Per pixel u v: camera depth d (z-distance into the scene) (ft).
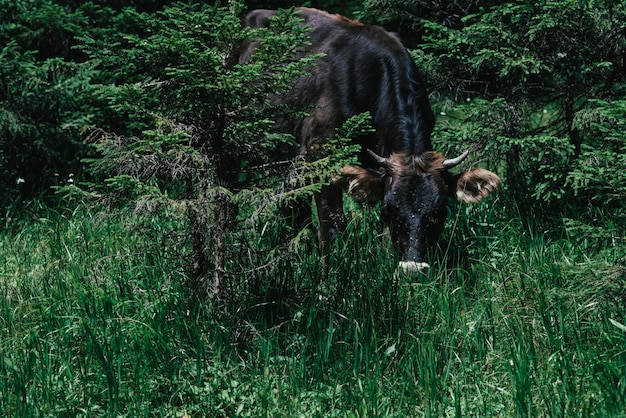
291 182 15.05
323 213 19.54
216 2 14.61
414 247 17.15
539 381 13.61
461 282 17.26
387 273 16.40
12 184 23.75
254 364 14.48
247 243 15.26
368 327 15.11
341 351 14.66
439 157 17.93
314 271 16.05
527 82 23.40
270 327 15.35
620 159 16.26
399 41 20.35
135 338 14.51
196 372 13.88
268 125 15.10
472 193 18.11
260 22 22.65
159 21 14.53
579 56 20.59
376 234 18.48
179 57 14.25
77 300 15.87
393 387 13.78
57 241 19.10
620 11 19.86
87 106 23.53
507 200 20.81
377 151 19.62
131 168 14.73
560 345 14.24
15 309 15.97
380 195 18.17
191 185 15.34
